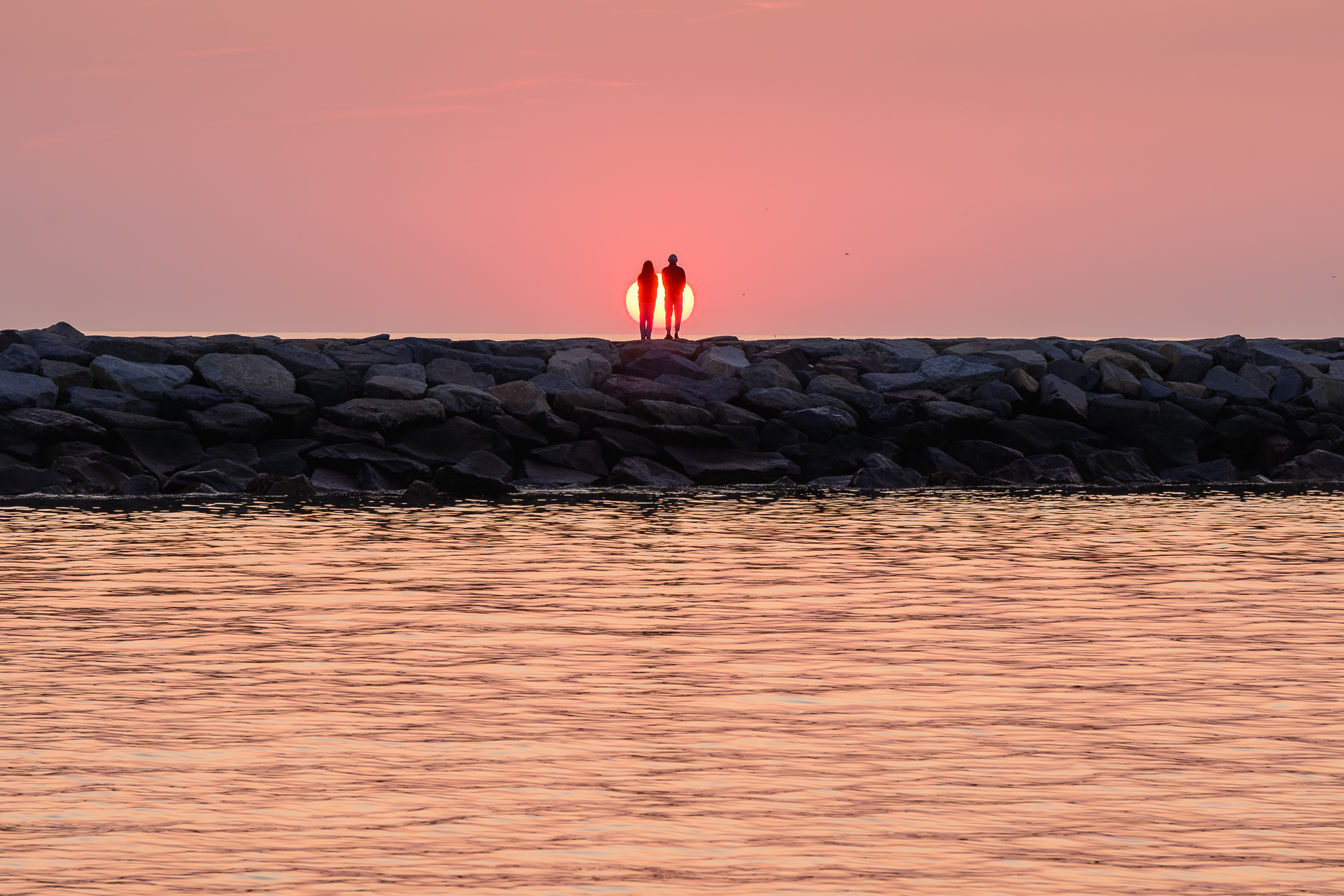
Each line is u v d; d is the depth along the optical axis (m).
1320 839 28.50
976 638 49.53
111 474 105.38
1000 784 32.19
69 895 25.44
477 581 62.78
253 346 123.94
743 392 127.50
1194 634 50.28
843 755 34.59
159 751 34.69
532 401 120.31
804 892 25.78
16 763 33.56
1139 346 142.88
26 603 56.16
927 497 105.06
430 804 30.70
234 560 69.12
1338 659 45.66
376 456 110.38
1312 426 129.62
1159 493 109.12
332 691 41.19
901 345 143.75
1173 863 27.16
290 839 28.47
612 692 41.28
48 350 119.81
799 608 55.97
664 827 29.23
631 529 83.38
